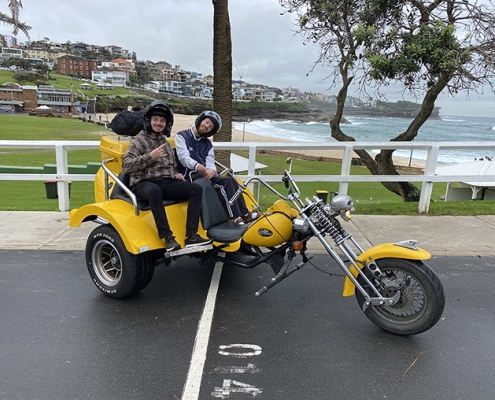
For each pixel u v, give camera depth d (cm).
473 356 316
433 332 350
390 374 292
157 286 436
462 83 832
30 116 8919
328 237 593
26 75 13825
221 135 834
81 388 272
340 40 918
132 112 442
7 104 10462
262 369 295
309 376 288
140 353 313
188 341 331
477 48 800
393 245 334
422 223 656
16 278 450
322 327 356
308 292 425
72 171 1100
